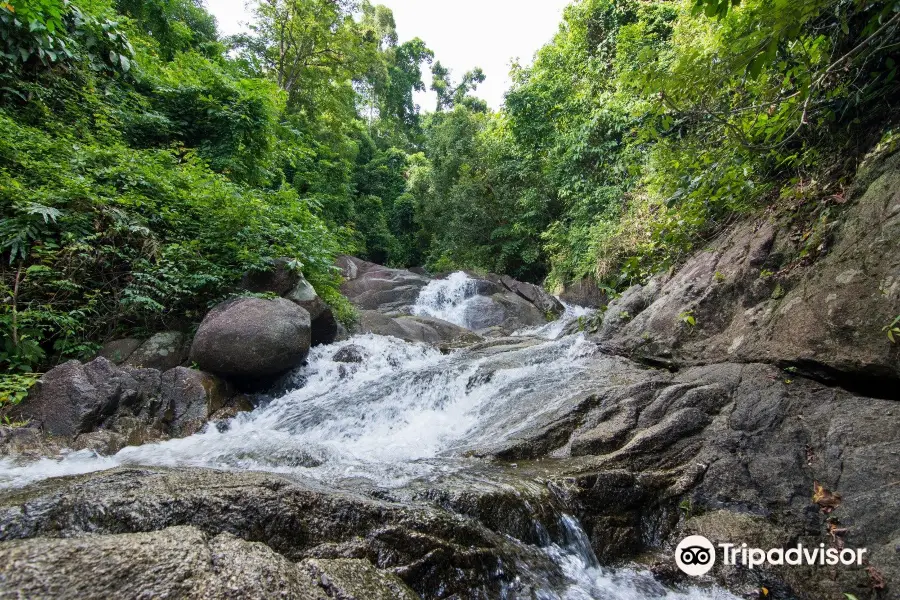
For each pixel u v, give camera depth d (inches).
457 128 746.8
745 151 174.6
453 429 183.6
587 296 454.9
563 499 116.5
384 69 1168.2
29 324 175.5
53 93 264.8
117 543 57.8
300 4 676.1
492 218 660.7
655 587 103.5
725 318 170.7
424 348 291.1
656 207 302.4
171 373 193.5
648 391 157.9
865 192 134.0
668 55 295.4
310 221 331.9
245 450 149.5
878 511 98.8
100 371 171.5
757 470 122.1
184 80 368.2
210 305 231.0
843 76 141.0
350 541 82.4
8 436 139.1
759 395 137.9
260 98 375.6
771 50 112.4
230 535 68.1
